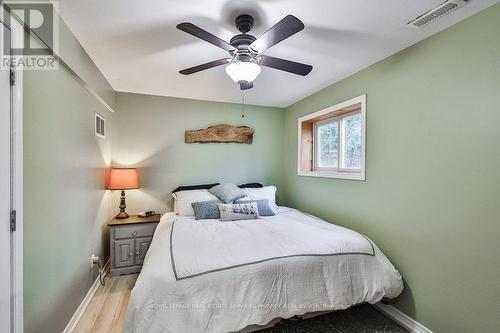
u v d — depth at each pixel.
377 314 2.00
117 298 2.17
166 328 1.28
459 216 1.54
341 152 2.86
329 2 1.39
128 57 2.08
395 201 1.98
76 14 1.49
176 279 1.37
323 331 1.79
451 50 1.60
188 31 1.34
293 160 3.58
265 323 1.47
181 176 3.32
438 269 1.66
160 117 3.23
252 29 1.65
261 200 2.97
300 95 3.21
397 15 1.51
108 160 2.82
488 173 1.41
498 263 1.36
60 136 1.56
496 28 1.38
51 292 1.45
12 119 1.11
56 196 1.51
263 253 1.63
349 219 2.48
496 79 1.38
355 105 2.47
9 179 1.10
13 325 1.11
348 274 1.72
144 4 1.41
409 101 1.87
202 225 2.31
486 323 1.41
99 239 2.46
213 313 1.38
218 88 2.93
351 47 1.92
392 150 2.01
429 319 1.71
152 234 2.73
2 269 1.05
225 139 3.51
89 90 2.09
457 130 1.56
